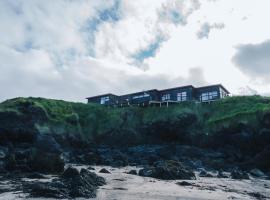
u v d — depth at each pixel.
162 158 59.56
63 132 73.88
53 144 49.62
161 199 19.09
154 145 73.00
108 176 32.56
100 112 89.25
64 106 89.31
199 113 77.44
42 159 33.91
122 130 79.88
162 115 78.50
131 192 21.61
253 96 80.19
